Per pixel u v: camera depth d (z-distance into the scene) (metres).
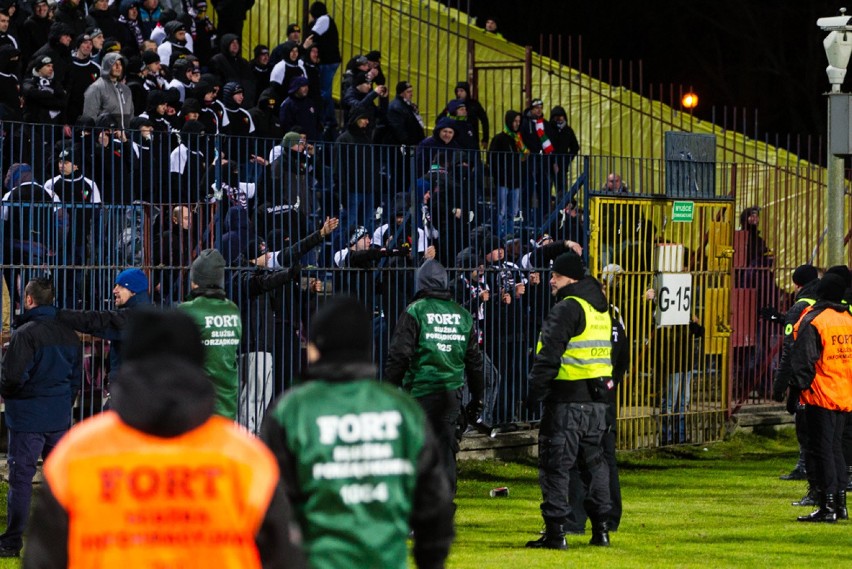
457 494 24.56
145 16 33.47
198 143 23.38
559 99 36.97
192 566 7.02
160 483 7.03
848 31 28.02
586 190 28.12
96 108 27.88
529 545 19.05
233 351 18.20
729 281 31.12
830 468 21.77
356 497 8.62
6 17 28.36
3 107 26.19
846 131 27.89
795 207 35.25
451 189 26.83
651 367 29.62
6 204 21.80
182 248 22.88
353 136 30.42
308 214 25.09
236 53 33.22
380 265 25.56
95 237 22.64
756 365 32.84
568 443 18.64
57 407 17.86
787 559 18.41
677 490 25.75
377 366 25.61
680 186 29.89
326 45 36.41
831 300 21.70
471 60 39.00
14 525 17.73
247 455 7.20
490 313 27.02
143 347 7.22
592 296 18.64
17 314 22.09
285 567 7.19
